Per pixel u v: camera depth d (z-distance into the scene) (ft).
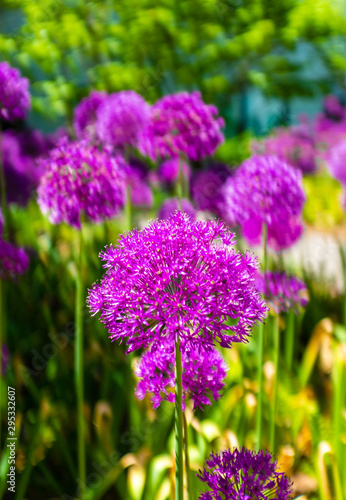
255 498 3.60
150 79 27.81
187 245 3.59
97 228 13.85
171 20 29.48
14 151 15.67
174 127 8.63
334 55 29.86
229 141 26.08
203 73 30.81
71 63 30.22
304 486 7.73
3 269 7.04
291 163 17.69
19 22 31.24
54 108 27.09
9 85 7.66
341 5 28.37
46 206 6.59
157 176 17.28
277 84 31.19
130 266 3.61
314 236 21.81
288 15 28.43
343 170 10.64
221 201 9.19
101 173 6.39
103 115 10.08
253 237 7.40
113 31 29.43
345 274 10.57
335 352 8.36
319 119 25.58
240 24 29.17
